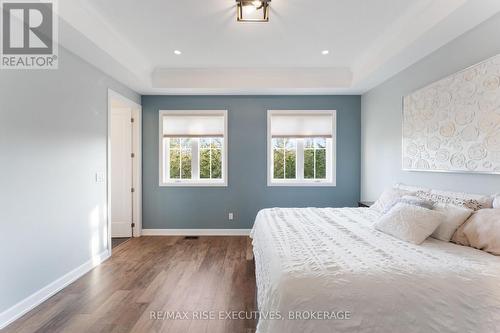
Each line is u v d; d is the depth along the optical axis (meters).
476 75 2.16
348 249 1.68
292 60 3.66
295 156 4.66
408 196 2.37
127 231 4.41
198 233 4.54
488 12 1.99
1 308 1.96
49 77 2.43
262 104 4.52
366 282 1.28
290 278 1.31
